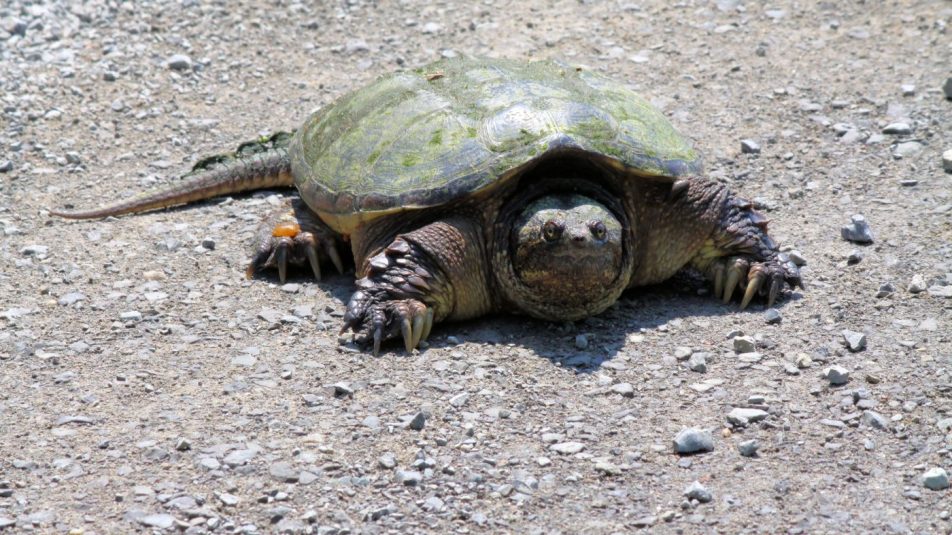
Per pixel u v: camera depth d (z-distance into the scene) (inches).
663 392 270.4
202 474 238.1
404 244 296.0
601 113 312.7
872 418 254.2
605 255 287.1
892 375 274.4
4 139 435.2
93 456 245.3
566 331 302.4
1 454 245.9
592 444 249.0
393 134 320.2
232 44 522.9
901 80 467.8
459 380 275.0
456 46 519.5
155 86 483.5
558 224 283.1
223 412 262.1
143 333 302.2
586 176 309.4
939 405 259.8
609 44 517.3
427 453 245.4
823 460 241.8
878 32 515.8
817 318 304.2
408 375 277.6
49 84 477.1
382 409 261.9
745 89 469.4
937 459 241.0
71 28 523.2
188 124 455.8
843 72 479.8
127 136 445.7
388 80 353.4
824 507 226.4
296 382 275.4
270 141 404.8
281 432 253.4
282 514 224.7
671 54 506.0
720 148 421.1
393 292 291.4
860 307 309.4
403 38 530.0
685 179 312.5
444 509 227.1
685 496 230.2
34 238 363.6
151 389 272.4
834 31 520.1
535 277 292.4
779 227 361.7
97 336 301.0
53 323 308.2
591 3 560.4
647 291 329.7
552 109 309.9
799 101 455.2
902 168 396.2
